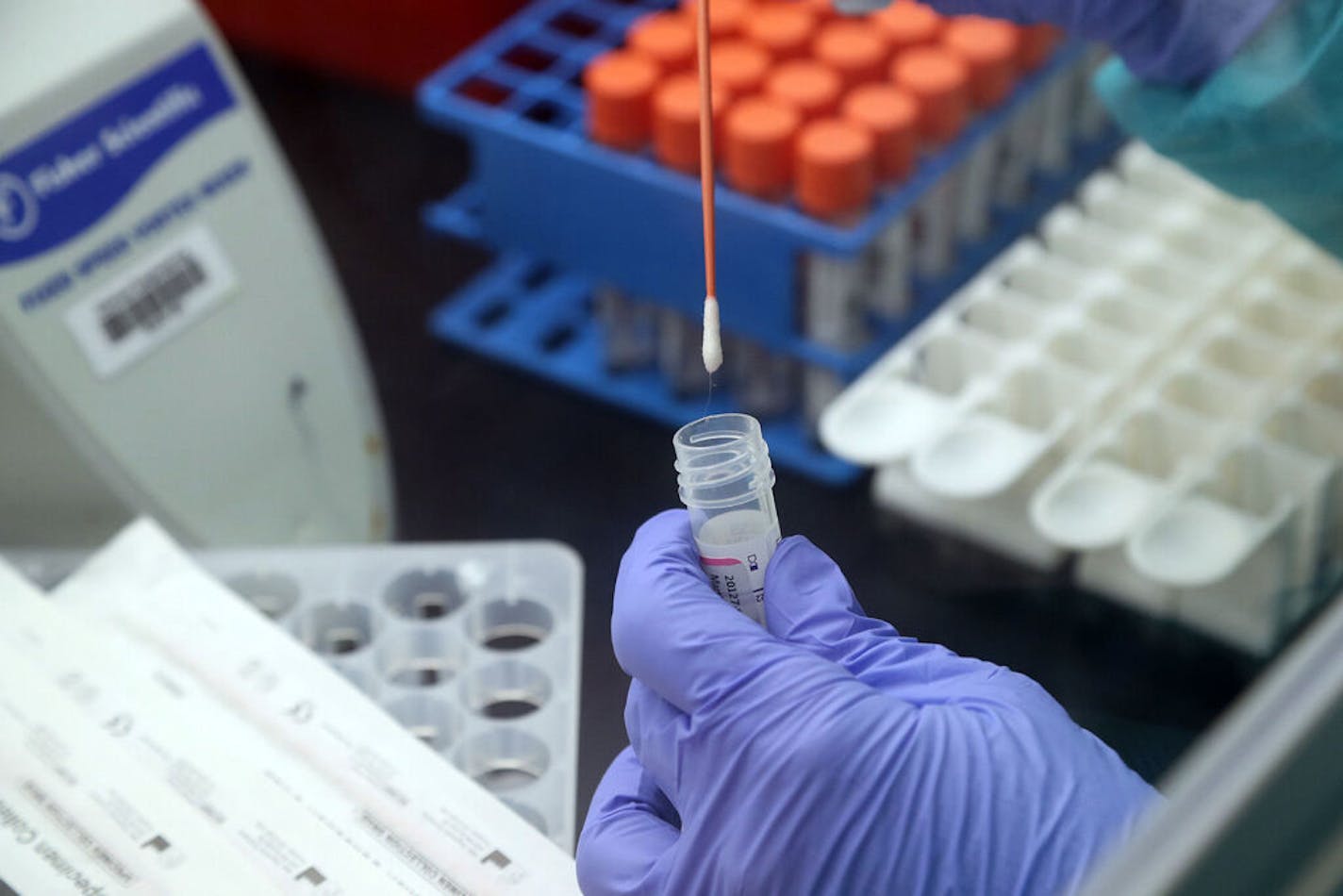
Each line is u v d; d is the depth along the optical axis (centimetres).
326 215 75
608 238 65
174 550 51
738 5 66
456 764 50
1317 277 62
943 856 45
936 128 64
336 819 47
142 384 56
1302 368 60
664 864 46
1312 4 55
